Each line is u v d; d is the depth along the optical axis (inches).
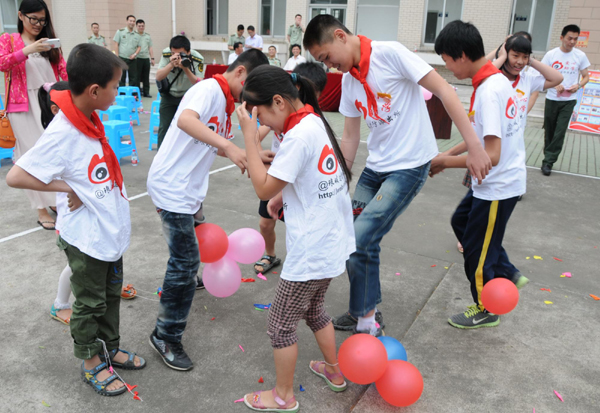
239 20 726.5
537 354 108.7
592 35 398.0
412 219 193.5
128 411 87.9
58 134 79.5
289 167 77.2
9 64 163.2
